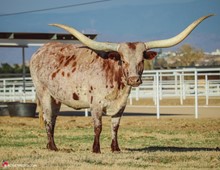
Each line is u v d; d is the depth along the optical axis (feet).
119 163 37.50
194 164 37.40
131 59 40.34
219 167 36.27
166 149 47.19
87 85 42.27
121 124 73.20
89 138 57.41
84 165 36.35
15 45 89.97
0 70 266.16
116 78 41.32
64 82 43.78
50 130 46.39
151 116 85.97
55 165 36.50
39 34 90.43
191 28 41.68
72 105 44.06
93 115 42.14
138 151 44.70
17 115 87.15
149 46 41.42
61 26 43.39
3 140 54.70
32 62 47.14
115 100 41.70
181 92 104.06
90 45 41.96
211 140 55.06
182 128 67.82
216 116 83.46
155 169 35.09
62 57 44.75
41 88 46.39
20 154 42.24
